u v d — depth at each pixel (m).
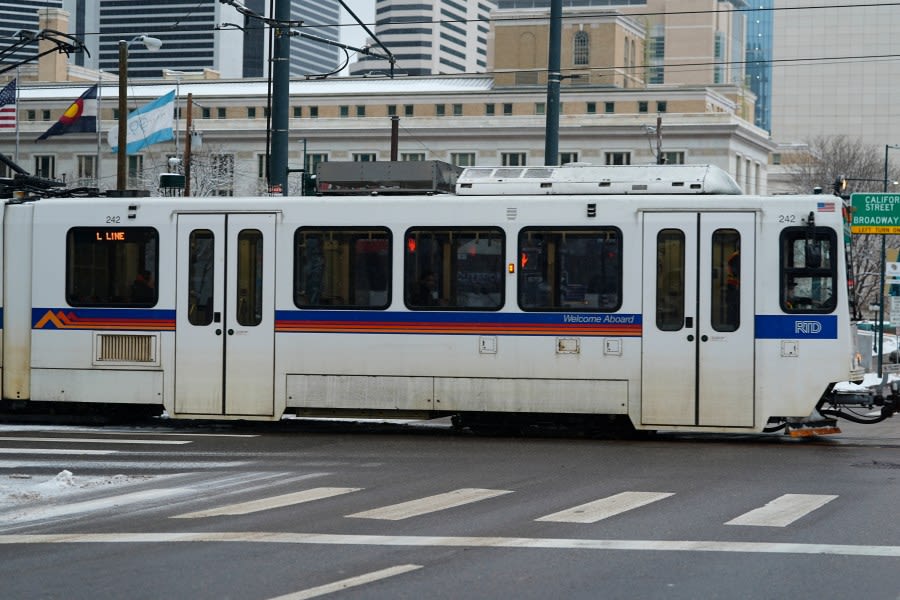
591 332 21.30
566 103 117.19
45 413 24.06
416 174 22.31
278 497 15.18
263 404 22.27
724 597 10.09
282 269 22.22
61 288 23.11
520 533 12.80
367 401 21.98
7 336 23.31
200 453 19.58
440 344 21.75
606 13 123.06
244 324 22.34
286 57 30.20
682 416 21.03
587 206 21.41
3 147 121.62
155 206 22.75
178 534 12.77
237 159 120.19
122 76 39.31
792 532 12.89
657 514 13.95
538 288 21.53
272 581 10.59
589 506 14.49
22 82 136.50
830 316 20.69
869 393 21.36
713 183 21.42
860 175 111.69
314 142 121.94
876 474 17.33
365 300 22.00
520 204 21.61
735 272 20.91
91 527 13.27
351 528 13.07
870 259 86.44
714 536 12.66
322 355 22.08
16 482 16.45
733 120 112.31
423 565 11.23
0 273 23.39
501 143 118.00
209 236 22.52
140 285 22.80
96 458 19.00
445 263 21.81
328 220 22.14
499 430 23.22
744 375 20.84
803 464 18.41
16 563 11.42
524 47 124.75
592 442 21.41
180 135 117.62
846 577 10.82
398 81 126.38
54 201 23.27
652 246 21.17
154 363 22.66
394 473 17.34
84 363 22.97
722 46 185.88
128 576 10.82
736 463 18.50
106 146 118.50
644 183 21.52
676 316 21.06
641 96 115.44
